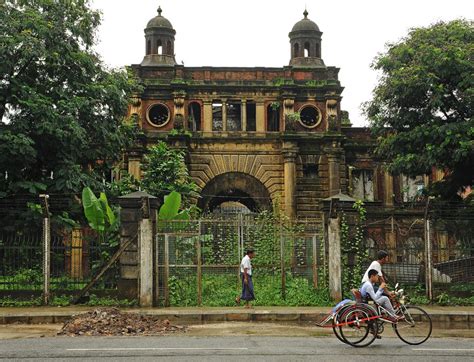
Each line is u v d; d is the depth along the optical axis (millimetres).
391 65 25844
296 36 39188
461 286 18609
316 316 15594
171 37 38938
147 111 36531
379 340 11938
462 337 12703
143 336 12461
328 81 37156
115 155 25594
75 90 23844
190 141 36312
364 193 38625
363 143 38344
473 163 23562
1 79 21953
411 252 18953
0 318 15102
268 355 9977
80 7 24344
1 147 20719
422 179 38719
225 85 36906
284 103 36938
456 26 24859
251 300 17562
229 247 21094
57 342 11531
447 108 24578
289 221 27125
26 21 22016
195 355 9969
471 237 18984
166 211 19156
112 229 18391
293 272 19969
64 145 22094
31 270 18016
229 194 40562
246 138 36562
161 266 17406
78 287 17938
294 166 36219
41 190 22156
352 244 18172
